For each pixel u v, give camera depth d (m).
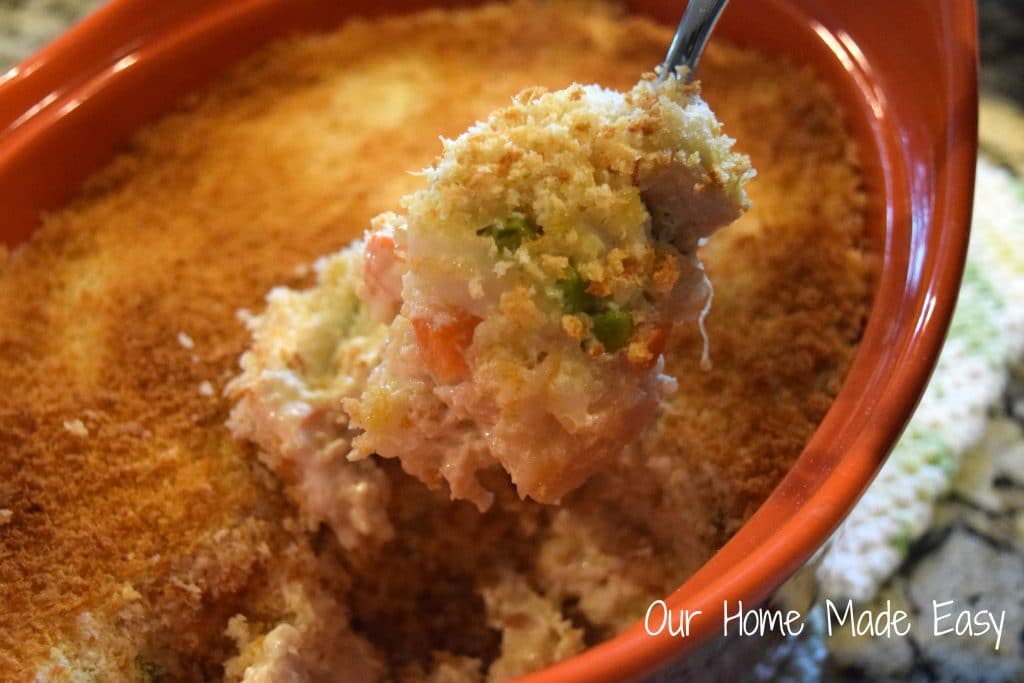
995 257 0.42
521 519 0.37
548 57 0.43
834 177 0.39
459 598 0.38
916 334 0.31
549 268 0.30
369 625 0.37
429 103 0.42
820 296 0.37
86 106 0.40
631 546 0.36
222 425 0.36
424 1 0.45
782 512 0.31
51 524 0.34
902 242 0.35
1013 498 0.38
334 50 0.44
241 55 0.44
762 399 0.35
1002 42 0.50
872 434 0.30
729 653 0.31
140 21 0.41
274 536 0.36
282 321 0.37
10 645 0.33
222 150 0.42
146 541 0.34
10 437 0.35
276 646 0.34
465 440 0.32
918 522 0.37
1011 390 0.40
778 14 0.41
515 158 0.31
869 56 0.39
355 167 0.41
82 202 0.41
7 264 0.39
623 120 0.31
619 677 0.27
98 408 0.36
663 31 0.43
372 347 0.35
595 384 0.30
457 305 0.31
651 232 0.31
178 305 0.38
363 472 0.36
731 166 0.31
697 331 0.36
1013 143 0.46
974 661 0.35
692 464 0.35
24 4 0.55
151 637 0.34
